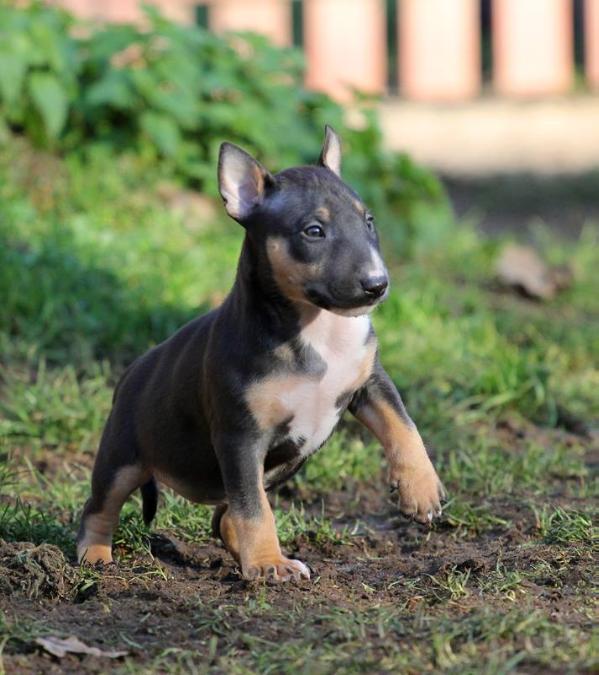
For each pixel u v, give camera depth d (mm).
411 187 17219
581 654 6125
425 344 13461
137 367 8672
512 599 7137
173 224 15211
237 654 6496
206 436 8047
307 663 6191
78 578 7711
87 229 14672
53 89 15570
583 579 7531
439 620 6684
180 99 15797
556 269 16719
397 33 33375
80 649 6566
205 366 7852
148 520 8875
